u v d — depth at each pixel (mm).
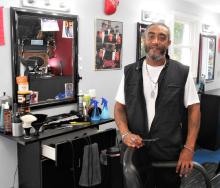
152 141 1548
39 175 2283
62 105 2703
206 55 5051
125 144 1502
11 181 2471
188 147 1521
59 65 2643
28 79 2410
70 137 2549
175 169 1559
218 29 5324
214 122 3875
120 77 3307
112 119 2691
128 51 3373
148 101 1586
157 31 1517
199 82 4820
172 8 4043
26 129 2119
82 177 2381
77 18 2721
